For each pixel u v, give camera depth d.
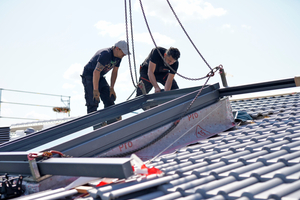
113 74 5.55
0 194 2.23
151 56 5.60
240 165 2.28
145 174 2.20
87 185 2.32
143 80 6.12
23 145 3.46
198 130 3.95
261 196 1.56
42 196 2.02
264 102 6.97
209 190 1.77
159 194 1.83
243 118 4.80
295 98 6.96
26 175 2.50
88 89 5.28
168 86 5.75
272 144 2.77
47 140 3.67
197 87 4.46
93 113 4.33
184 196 1.76
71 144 2.70
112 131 3.07
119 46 4.98
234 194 1.64
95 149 2.87
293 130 3.37
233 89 4.36
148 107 4.97
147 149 3.39
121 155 3.05
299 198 1.47
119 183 2.05
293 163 2.12
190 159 2.60
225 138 3.43
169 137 3.63
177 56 5.17
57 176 2.47
